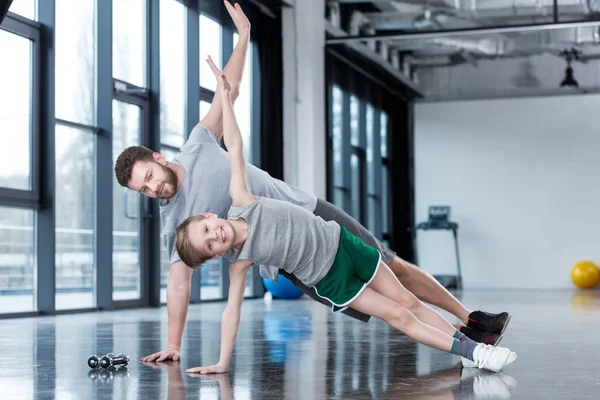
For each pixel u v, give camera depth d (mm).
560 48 12070
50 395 2352
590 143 14641
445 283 14383
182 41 8852
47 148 6742
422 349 3662
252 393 2359
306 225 2857
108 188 7426
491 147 15070
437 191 15273
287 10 10617
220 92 3055
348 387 2475
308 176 10633
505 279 14922
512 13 10586
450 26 10766
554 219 14742
